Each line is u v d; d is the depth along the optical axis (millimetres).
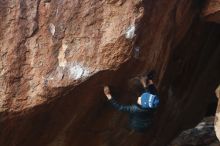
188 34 11031
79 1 8141
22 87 8148
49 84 8164
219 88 10945
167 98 11672
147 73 9023
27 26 8109
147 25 8312
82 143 9750
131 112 8836
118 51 8141
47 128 8938
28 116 8383
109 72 8289
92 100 8938
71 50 8164
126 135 10445
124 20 8102
